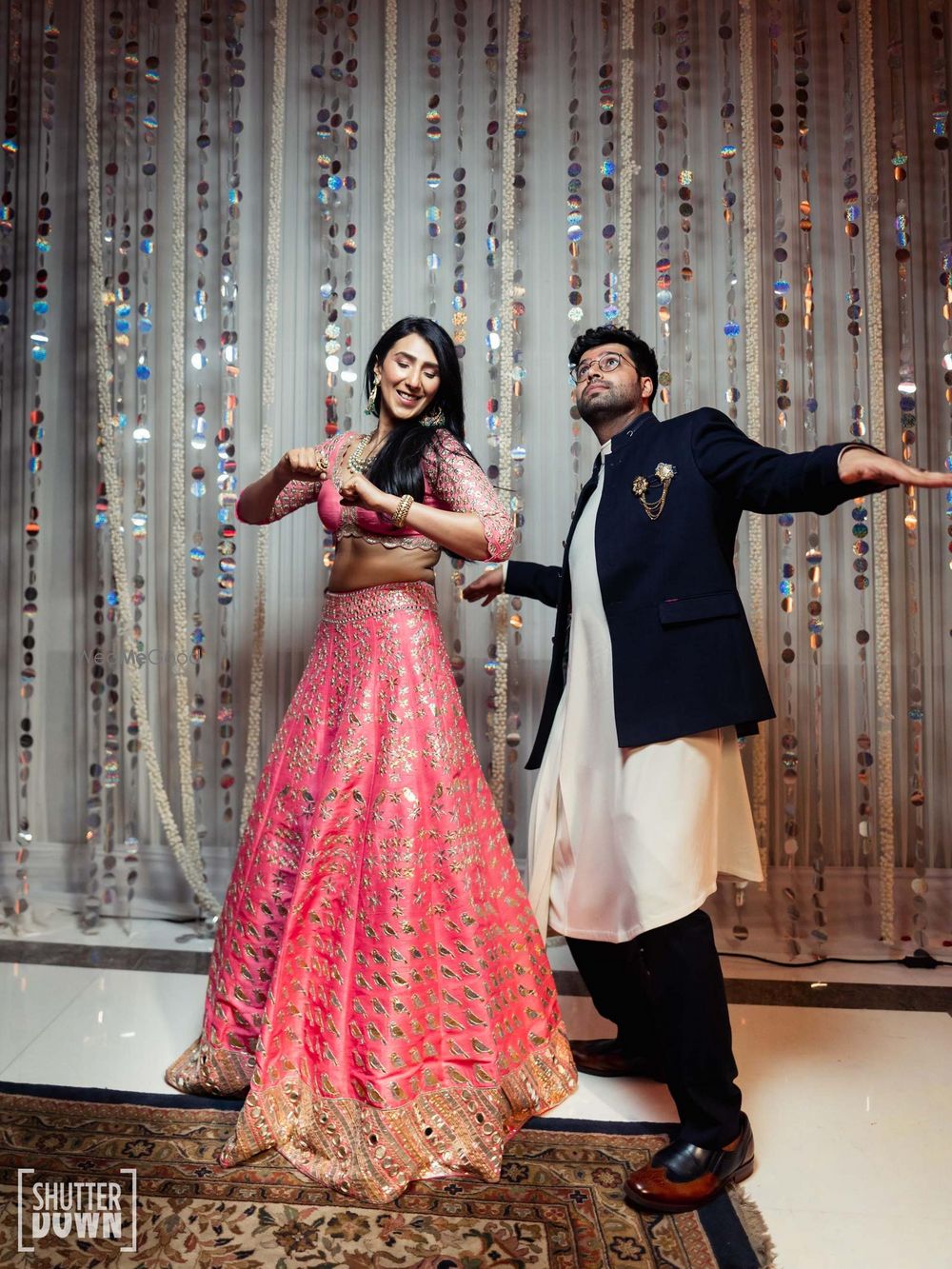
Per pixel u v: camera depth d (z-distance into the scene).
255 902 1.65
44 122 2.49
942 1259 1.29
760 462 1.40
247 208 2.51
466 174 2.47
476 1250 1.28
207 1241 1.29
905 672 2.48
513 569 1.97
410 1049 1.50
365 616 1.64
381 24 2.49
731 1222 1.35
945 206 2.37
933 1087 1.74
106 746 2.50
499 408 2.39
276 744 1.73
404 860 1.54
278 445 2.50
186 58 2.45
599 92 2.45
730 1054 1.45
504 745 2.39
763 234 2.45
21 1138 1.52
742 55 2.35
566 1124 1.60
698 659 1.47
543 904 1.70
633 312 2.45
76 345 2.58
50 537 2.61
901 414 2.42
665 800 1.46
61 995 2.10
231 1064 1.64
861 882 2.48
